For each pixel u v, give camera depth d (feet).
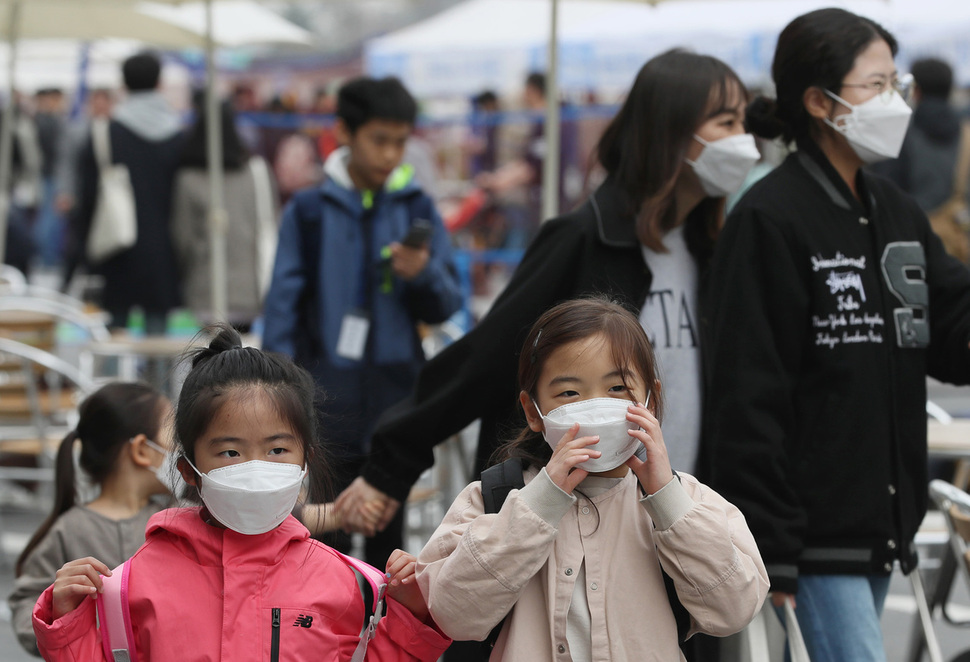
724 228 27.61
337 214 39.27
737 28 70.49
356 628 21.63
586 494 21.93
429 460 28.99
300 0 63.82
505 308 27.58
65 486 29.45
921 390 27.78
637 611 21.02
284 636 20.56
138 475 29.40
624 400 20.74
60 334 94.63
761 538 25.59
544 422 21.02
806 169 28.07
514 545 20.07
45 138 142.41
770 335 26.71
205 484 20.40
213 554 21.12
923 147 71.46
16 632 28.25
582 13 66.54
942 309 28.99
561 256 27.66
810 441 26.81
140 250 71.51
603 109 95.61
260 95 136.67
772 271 26.84
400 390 38.73
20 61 130.11
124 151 71.31
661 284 28.32
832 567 26.55
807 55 27.89
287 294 38.37
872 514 26.55
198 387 21.08
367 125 38.73
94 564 20.65
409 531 46.55
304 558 21.50
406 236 37.35
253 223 72.18
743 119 28.27
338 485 35.96
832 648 26.71
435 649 21.53
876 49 27.71
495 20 81.97
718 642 28.37
